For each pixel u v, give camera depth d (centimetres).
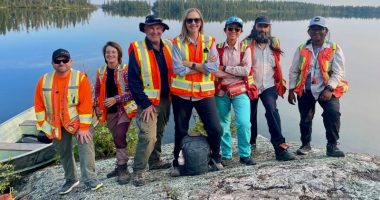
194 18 451
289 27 7538
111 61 485
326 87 505
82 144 475
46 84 465
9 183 627
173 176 498
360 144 1097
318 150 571
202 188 435
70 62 466
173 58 460
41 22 6325
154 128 467
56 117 466
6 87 1666
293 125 1196
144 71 455
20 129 939
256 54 521
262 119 1184
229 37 500
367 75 2138
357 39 4700
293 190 412
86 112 473
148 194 442
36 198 533
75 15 9762
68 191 496
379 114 1373
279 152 527
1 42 3353
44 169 676
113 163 636
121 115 498
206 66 454
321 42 512
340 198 397
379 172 457
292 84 543
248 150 521
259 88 527
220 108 526
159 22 449
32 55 2609
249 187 425
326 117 511
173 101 478
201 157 486
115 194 459
